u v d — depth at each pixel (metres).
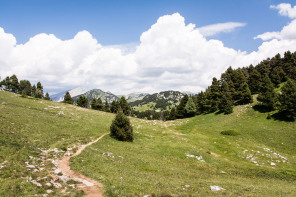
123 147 41.34
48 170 20.14
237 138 56.19
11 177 16.30
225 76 111.06
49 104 82.38
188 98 108.94
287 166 38.44
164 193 17.12
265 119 63.06
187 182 23.33
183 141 52.72
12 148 23.73
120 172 24.06
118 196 15.62
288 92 57.97
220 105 84.06
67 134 40.53
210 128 70.56
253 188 21.27
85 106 133.62
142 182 20.47
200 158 40.12
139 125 74.31
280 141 49.62
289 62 97.06
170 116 129.88
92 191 16.34
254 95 86.94
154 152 41.78
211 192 18.55
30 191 14.46
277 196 18.00
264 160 41.12
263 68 101.81
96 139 43.09
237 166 37.31
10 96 79.31
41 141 31.23
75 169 22.00
